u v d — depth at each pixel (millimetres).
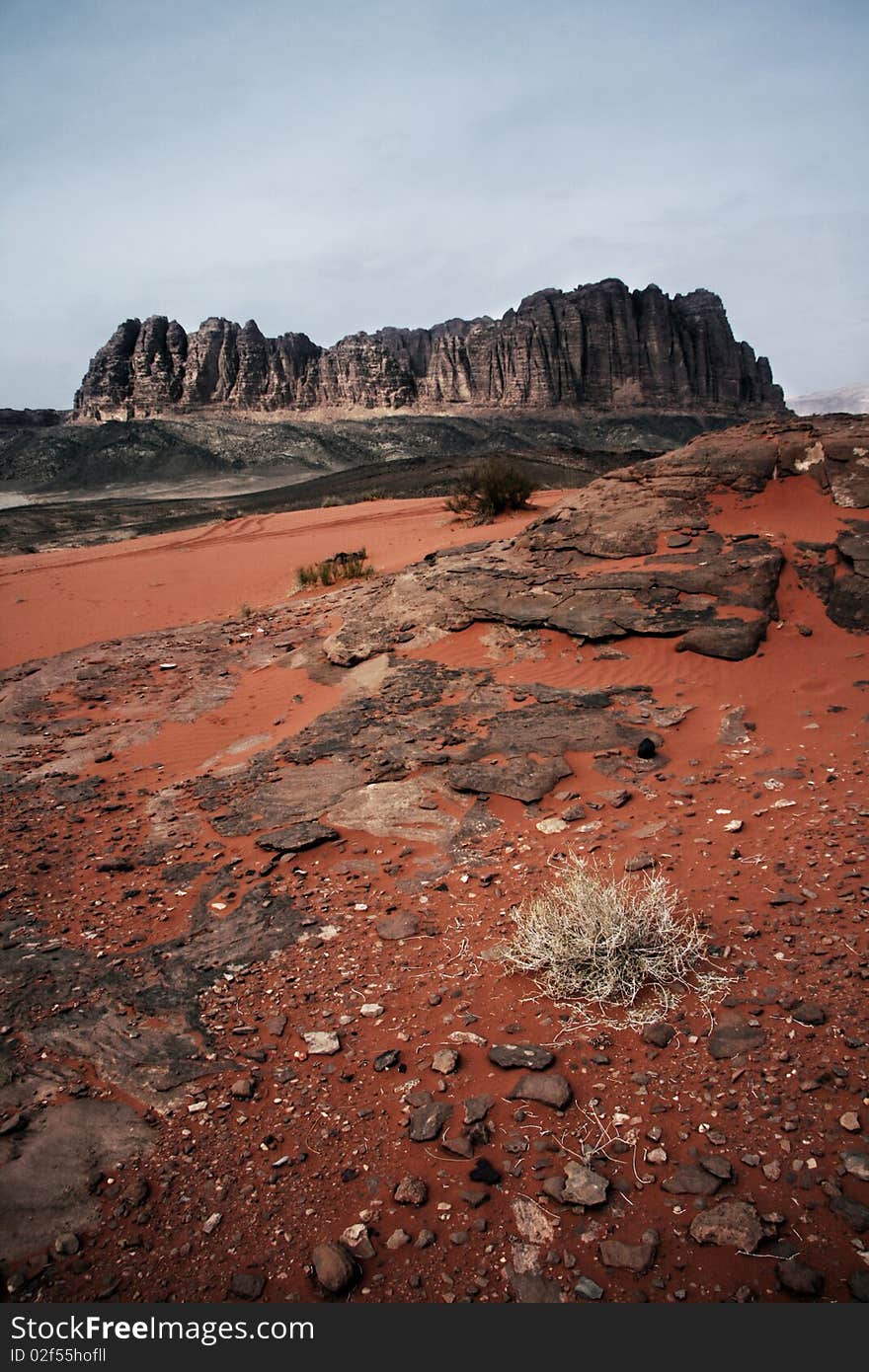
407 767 7488
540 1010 4066
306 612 14961
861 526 10438
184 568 22484
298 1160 3227
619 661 9312
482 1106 3404
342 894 5520
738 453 12234
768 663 8617
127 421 192375
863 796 5812
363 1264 2725
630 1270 2611
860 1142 2969
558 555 12047
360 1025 4102
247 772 8031
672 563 10625
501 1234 2797
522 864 5605
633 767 6984
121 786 8227
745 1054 3520
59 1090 3771
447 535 22375
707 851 5406
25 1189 3143
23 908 5734
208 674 12078
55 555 31828
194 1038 4117
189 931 5234
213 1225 2938
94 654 13789
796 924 4430
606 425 195375
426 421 195625
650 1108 3303
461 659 10344
